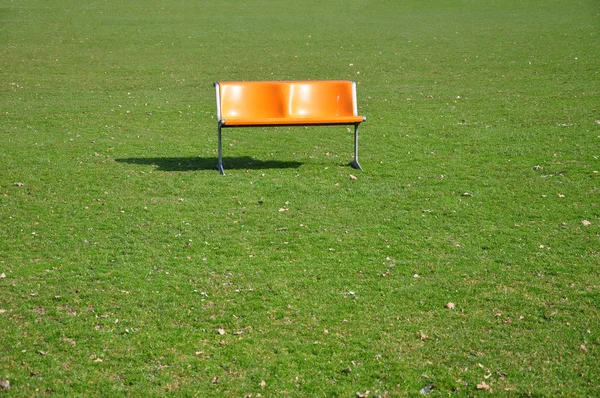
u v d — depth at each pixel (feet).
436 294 20.83
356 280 21.80
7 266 22.71
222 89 34.19
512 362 17.22
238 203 29.40
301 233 25.88
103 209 28.53
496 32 93.30
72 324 18.98
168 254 23.84
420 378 16.62
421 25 103.55
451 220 27.20
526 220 27.14
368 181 32.71
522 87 57.93
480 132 42.55
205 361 17.31
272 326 19.01
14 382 16.31
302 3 132.36
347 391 16.14
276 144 40.57
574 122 44.42
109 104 52.90
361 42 88.58
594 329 18.70
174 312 19.71
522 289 21.13
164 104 52.95
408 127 44.50
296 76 66.44
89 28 101.55
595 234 25.53
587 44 79.36
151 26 104.37
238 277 21.99
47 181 32.45
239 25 105.70
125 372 16.87
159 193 30.76
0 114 48.62
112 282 21.58
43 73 68.23
